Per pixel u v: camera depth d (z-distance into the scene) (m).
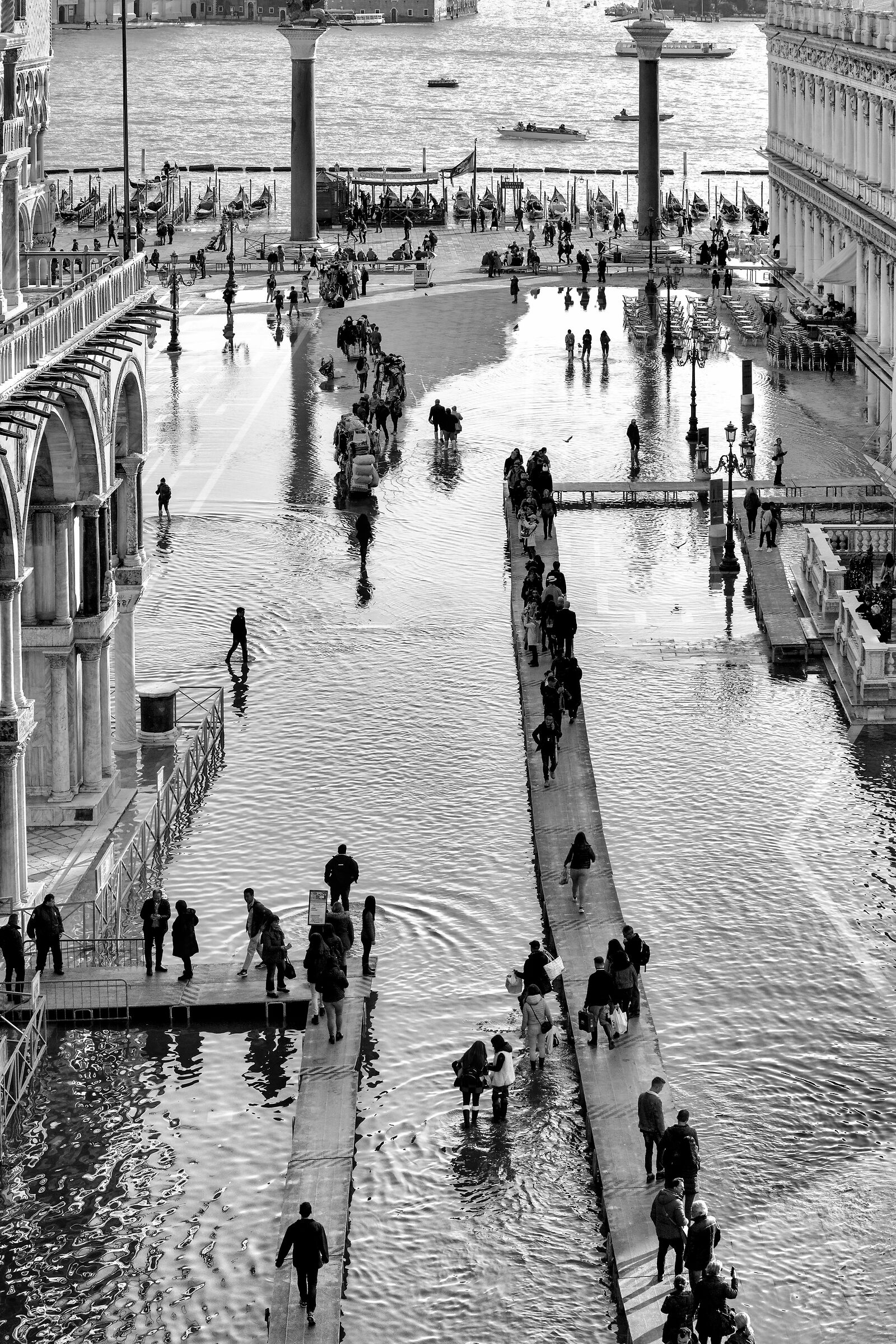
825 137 169.00
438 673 102.25
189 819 84.00
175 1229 56.78
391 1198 58.59
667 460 141.50
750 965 71.75
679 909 75.81
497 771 89.56
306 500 134.00
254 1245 56.03
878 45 141.25
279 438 149.50
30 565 80.00
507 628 109.12
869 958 72.12
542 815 83.50
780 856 80.25
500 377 168.62
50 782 81.88
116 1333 52.62
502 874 79.44
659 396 161.62
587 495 133.75
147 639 106.94
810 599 107.94
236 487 136.62
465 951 73.44
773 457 132.62
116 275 83.44
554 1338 52.78
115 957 70.56
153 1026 67.25
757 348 180.88
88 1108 62.66
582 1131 61.94
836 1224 57.31
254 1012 67.38
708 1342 50.03
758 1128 61.94
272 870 79.31
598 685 99.75
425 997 70.06
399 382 159.75
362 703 97.88
